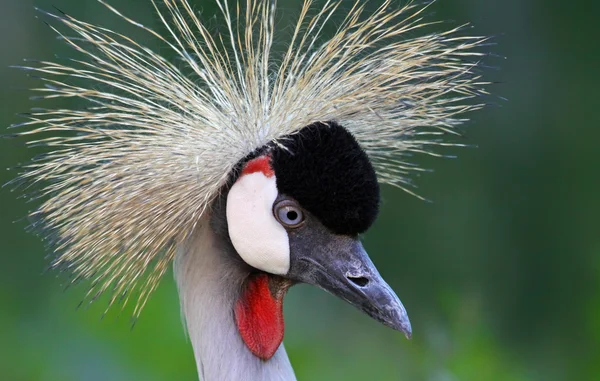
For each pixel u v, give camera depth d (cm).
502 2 1731
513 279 1725
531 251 1745
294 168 793
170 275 1405
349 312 1714
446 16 1662
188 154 820
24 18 1670
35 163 873
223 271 848
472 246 1752
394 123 888
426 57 852
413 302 1716
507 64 1780
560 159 1781
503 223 1767
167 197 821
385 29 882
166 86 839
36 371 1340
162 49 962
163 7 977
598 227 1738
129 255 830
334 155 786
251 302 857
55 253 860
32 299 1543
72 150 835
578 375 1482
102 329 1343
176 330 1338
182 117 834
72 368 1327
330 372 1522
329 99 828
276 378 859
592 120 1784
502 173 1784
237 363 845
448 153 1717
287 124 809
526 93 1789
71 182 829
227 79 844
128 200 820
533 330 1684
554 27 1783
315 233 816
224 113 829
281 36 903
